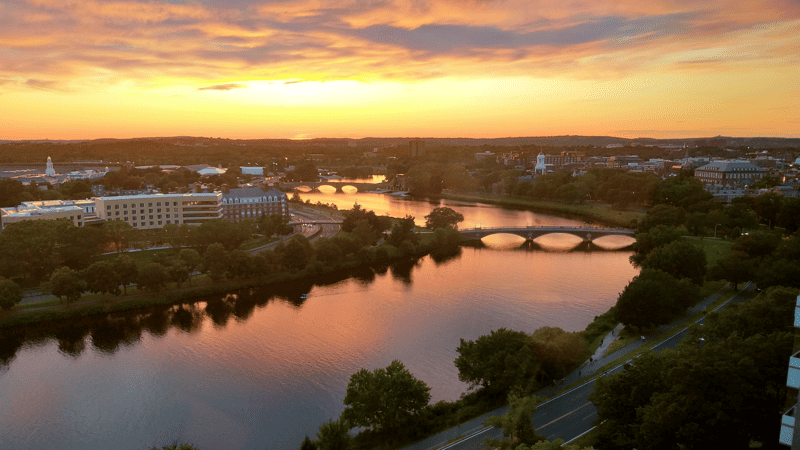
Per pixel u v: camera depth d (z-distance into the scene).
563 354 196.50
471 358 188.62
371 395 168.25
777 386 137.75
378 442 167.38
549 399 181.00
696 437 120.69
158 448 180.62
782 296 181.38
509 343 188.88
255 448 181.88
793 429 91.19
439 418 177.62
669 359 146.12
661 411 126.38
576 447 119.62
